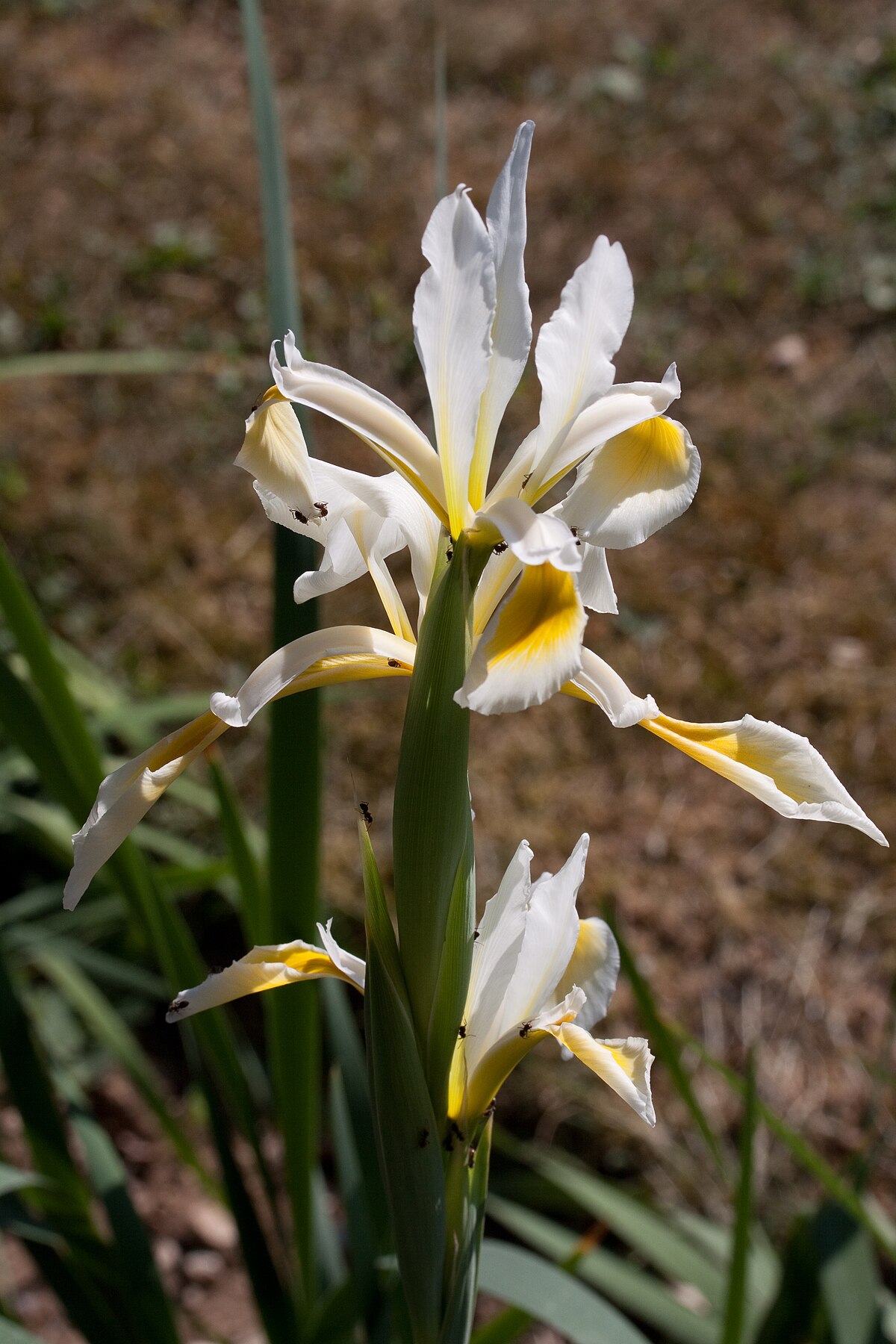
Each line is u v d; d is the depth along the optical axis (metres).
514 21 2.31
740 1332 0.72
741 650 1.47
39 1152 0.73
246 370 1.73
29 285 1.80
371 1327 0.71
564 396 0.54
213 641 1.45
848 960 1.22
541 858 1.29
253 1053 1.12
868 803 1.33
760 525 1.58
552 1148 1.08
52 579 1.48
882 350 1.79
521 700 0.51
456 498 0.54
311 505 0.55
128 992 1.17
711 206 2.00
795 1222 0.77
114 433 1.64
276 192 0.70
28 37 2.20
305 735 0.69
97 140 2.02
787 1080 1.13
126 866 0.73
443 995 0.56
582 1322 0.67
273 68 2.22
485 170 2.04
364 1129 0.73
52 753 0.73
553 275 1.90
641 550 1.56
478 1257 0.59
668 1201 1.05
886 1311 0.79
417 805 0.54
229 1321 1.03
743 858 1.29
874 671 1.44
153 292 1.82
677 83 2.21
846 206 1.99
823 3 2.37
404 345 1.77
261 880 0.83
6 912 1.02
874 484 1.64
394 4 2.33
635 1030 1.16
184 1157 0.87
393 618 0.57
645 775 1.36
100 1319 0.75
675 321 1.84
